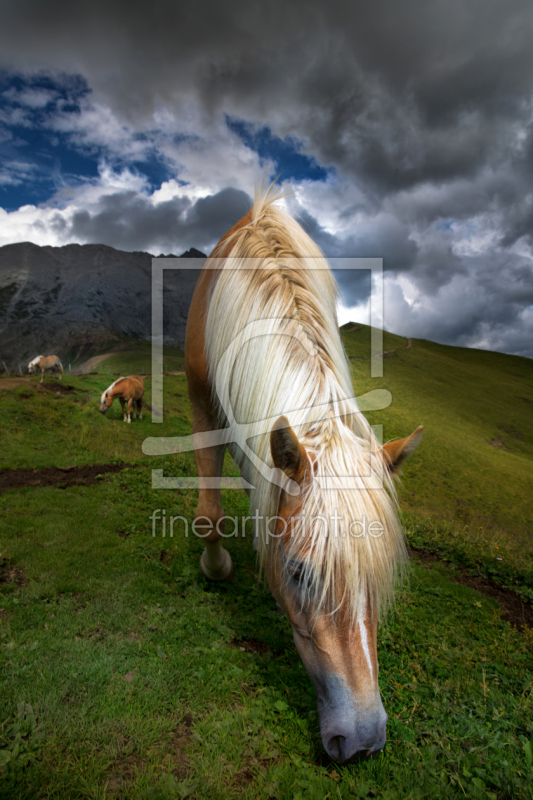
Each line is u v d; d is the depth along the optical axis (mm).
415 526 6309
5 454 8555
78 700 2102
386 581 1675
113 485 6344
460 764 1928
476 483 31016
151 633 2734
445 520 8055
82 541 4195
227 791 1682
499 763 1945
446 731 2152
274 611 3133
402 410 43625
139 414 17000
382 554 1616
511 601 4387
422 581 4359
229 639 2756
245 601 3244
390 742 2031
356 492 1617
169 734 1948
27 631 2645
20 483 6512
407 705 2361
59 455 9008
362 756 1576
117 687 2207
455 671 2760
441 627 3400
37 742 1806
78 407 14430
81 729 1914
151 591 3295
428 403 52219
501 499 28969
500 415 54125
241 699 2223
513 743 2090
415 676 2650
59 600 3105
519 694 2625
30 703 2039
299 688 2324
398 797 1716
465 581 4766
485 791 1768
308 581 1653
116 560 3799
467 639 3291
